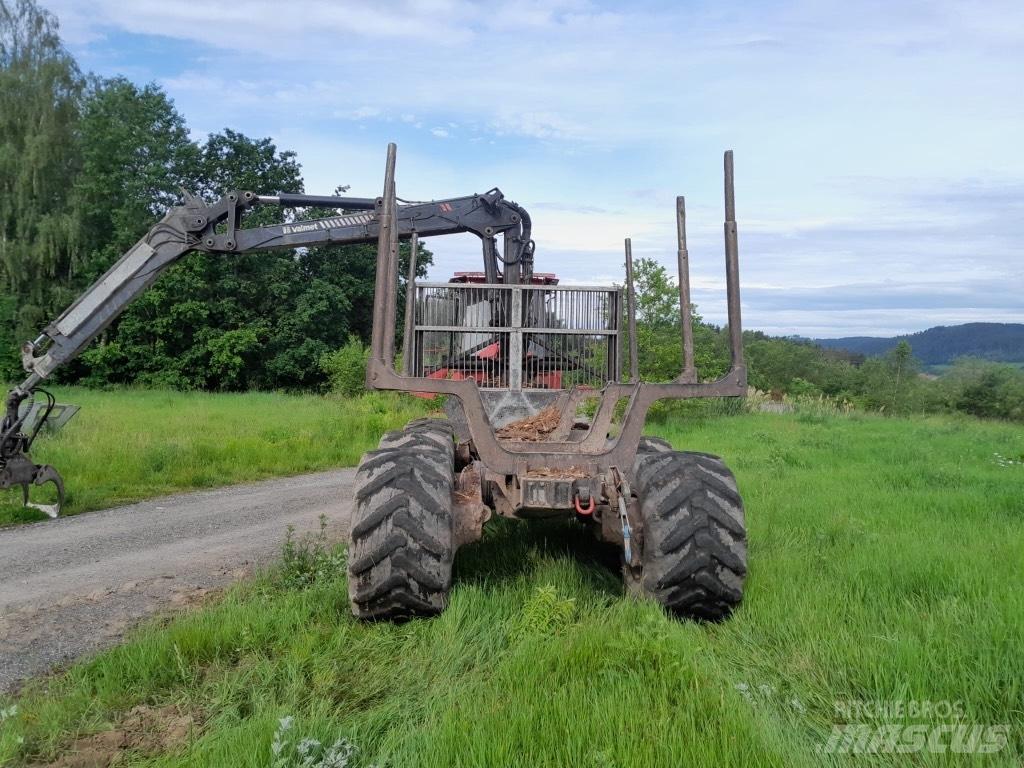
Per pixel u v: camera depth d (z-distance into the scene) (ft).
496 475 15.06
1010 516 23.53
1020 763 9.34
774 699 11.04
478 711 10.26
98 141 117.80
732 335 15.06
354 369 95.20
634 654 11.60
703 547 13.64
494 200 26.66
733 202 15.02
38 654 14.07
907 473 32.35
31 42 122.83
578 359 20.63
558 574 16.42
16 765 9.95
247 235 26.86
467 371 20.39
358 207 27.07
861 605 14.66
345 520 26.89
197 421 55.83
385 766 9.23
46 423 41.75
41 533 24.80
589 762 9.03
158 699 11.75
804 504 25.00
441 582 13.64
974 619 13.34
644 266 58.49
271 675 11.97
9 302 111.14
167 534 24.58
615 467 14.89
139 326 110.93
